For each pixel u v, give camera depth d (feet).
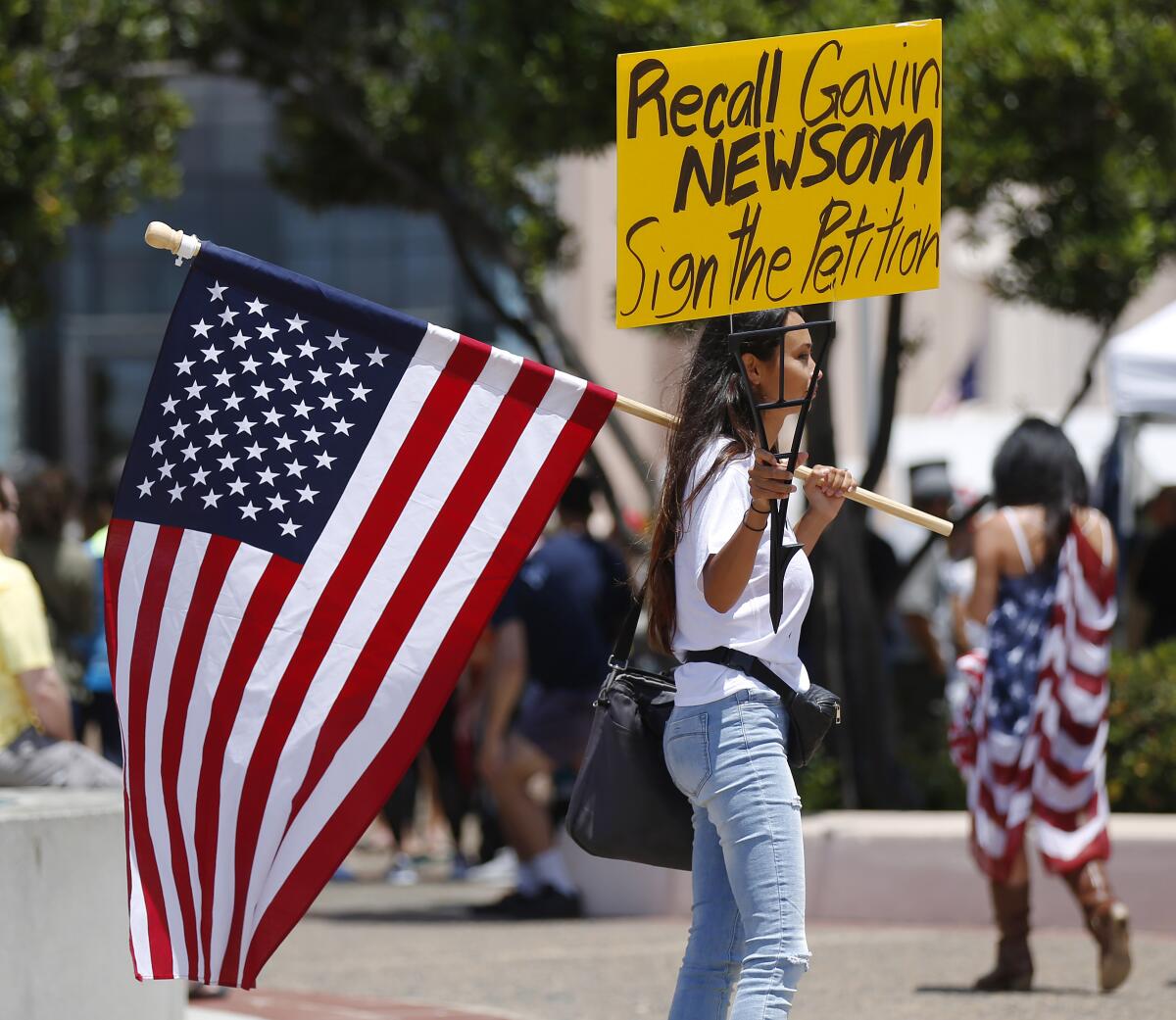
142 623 50.37
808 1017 68.08
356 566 50.26
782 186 46.78
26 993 53.31
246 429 50.57
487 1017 69.62
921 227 47.11
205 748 49.98
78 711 121.08
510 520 50.52
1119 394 116.88
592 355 219.82
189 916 49.21
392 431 50.52
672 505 45.32
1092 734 72.33
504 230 147.43
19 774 67.97
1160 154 112.68
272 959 87.51
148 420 50.57
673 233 46.91
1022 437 74.38
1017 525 73.92
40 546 117.91
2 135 128.47
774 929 43.37
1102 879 71.36
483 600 50.37
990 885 73.77
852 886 94.22
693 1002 45.75
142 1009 59.11
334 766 49.98
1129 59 104.47
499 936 94.43
